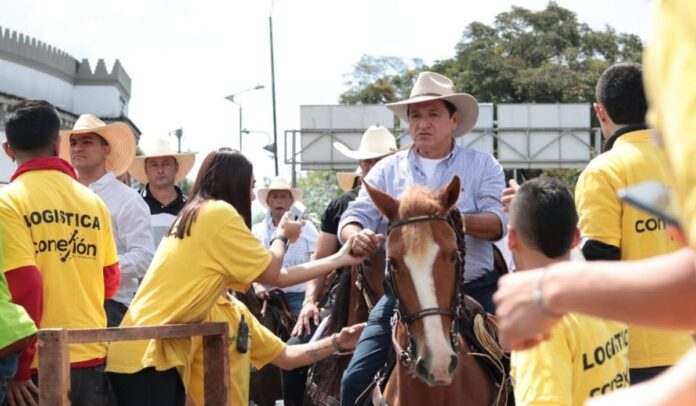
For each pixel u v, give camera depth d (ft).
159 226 29.84
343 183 42.68
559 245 10.98
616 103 15.67
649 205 5.21
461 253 16.44
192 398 18.60
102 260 17.65
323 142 97.50
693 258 4.91
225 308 19.74
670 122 4.46
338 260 18.62
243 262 17.81
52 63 107.96
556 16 162.61
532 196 11.09
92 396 17.31
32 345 14.99
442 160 19.93
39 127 17.01
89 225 17.29
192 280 17.70
